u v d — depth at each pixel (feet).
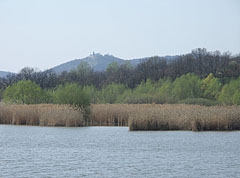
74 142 155.53
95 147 142.82
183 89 382.42
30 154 128.06
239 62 560.20
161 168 107.34
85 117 230.07
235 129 195.31
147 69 556.51
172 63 574.97
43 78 497.05
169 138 165.27
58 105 236.63
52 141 158.81
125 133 183.42
